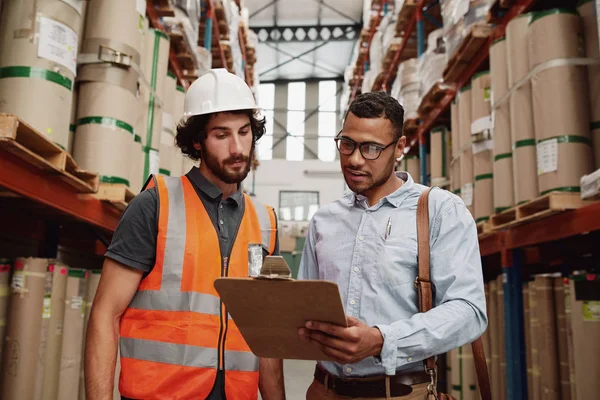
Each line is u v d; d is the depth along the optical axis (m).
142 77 3.28
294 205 17.23
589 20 2.87
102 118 2.78
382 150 1.59
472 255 1.54
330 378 1.64
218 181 1.65
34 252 3.85
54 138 2.23
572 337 3.24
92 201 2.76
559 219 2.94
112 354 1.45
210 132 1.60
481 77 4.03
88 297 3.33
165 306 1.48
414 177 6.88
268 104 18.66
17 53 2.18
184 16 4.40
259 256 1.59
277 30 16.23
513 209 3.28
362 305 1.59
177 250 1.51
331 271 1.72
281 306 1.14
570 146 2.80
